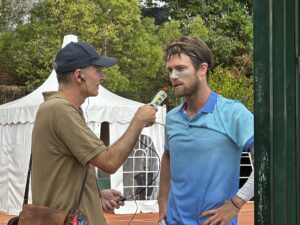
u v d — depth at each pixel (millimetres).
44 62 18625
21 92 19406
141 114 3088
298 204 1601
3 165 11570
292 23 1609
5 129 11578
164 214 3234
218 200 2863
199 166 2904
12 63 19750
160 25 23844
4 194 11523
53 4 18828
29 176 3285
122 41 19906
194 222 2908
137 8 20000
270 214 1618
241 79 19547
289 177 1606
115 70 18859
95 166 2947
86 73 3080
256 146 1657
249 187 2768
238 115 2875
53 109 2936
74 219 2889
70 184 2936
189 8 23984
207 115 2928
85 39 18844
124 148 2969
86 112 10570
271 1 1613
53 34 18812
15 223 3180
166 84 21125
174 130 3021
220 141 2881
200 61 2926
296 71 1606
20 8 20250
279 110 1615
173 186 3031
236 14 23625
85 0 19031
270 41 1617
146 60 20219
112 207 3510
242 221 10547
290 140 1607
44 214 2910
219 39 22719
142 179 11617
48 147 2938
